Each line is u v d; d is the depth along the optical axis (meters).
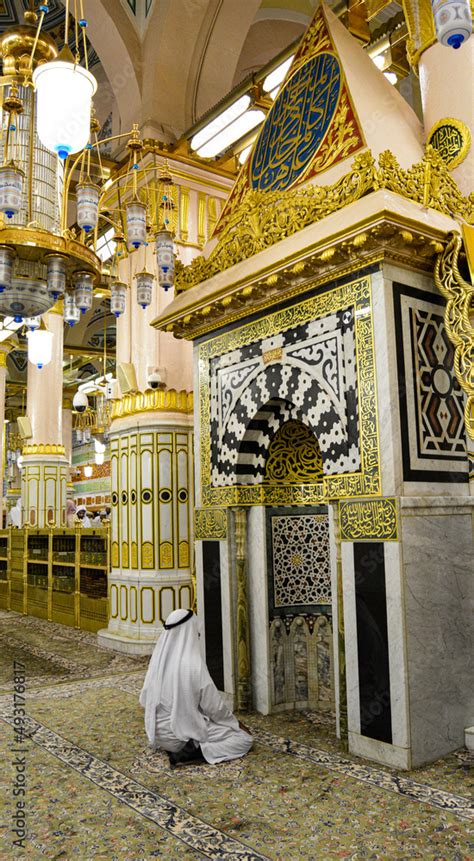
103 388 15.69
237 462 4.31
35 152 4.25
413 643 3.20
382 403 3.31
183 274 4.79
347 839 2.48
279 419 4.18
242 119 6.23
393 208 3.19
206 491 4.62
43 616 8.68
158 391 6.63
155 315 6.75
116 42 6.94
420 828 2.55
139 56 6.98
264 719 4.08
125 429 6.83
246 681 4.27
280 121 4.47
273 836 2.52
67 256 4.11
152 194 6.68
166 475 6.58
